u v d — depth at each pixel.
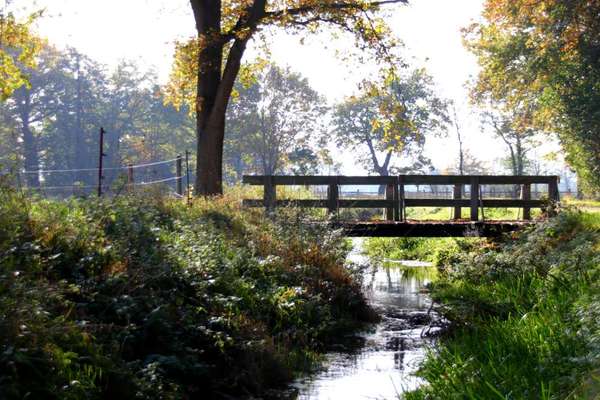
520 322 10.09
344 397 9.12
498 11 37.38
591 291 10.33
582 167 41.38
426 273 23.86
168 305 9.77
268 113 87.44
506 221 21.12
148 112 99.00
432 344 12.19
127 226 11.84
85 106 94.19
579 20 35.06
